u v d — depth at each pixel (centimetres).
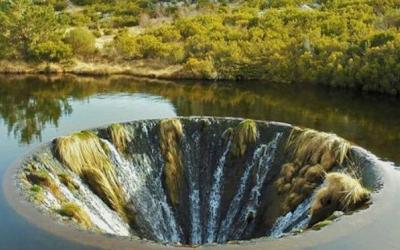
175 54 7250
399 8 8088
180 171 3866
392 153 3878
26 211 2544
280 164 3675
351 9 8012
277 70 6625
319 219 2819
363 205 2656
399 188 2820
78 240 2291
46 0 11038
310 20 7725
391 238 2312
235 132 3888
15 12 7812
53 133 4294
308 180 3325
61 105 5312
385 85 5781
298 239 2286
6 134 4250
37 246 2262
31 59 7456
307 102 5538
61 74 7131
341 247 2241
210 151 3934
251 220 3553
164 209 3712
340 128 4591
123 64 7375
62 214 2711
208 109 5234
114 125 3794
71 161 3431
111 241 2278
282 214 3325
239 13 8894
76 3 11419
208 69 6769
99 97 5678
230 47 7088
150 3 10875
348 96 5775
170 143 3906
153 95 5816
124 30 8962
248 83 6562
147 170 3806
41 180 3067
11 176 2975
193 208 3772
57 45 7488
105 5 10956
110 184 3553
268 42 7062
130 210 3562
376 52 6031
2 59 7456
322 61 6444
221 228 3666
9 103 5431
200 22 8419
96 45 8088
